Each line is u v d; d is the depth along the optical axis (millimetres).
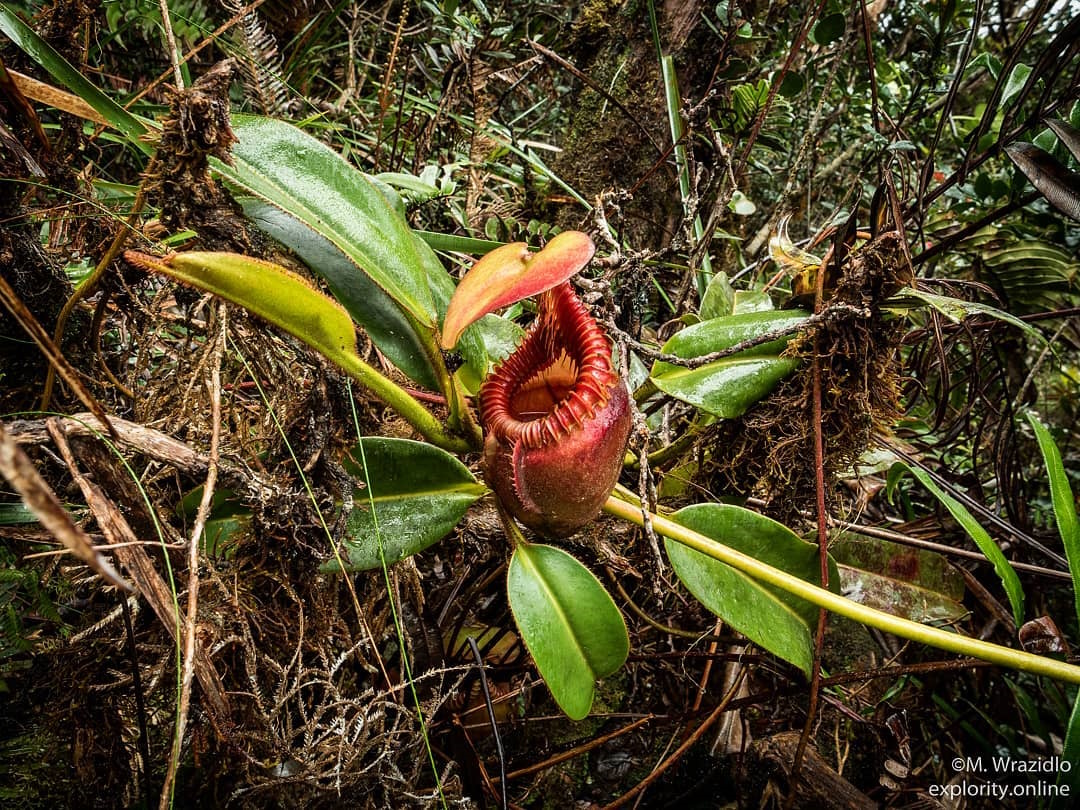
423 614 545
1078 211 546
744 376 547
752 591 520
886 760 637
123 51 800
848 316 509
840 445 562
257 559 460
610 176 938
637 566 625
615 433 442
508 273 415
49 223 563
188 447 419
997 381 867
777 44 1041
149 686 425
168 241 510
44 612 443
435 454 490
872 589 640
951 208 867
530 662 605
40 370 473
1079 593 517
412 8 1076
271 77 693
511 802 583
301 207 439
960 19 1210
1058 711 711
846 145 1148
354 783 458
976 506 635
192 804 491
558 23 1090
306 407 458
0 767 472
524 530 582
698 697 636
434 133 833
